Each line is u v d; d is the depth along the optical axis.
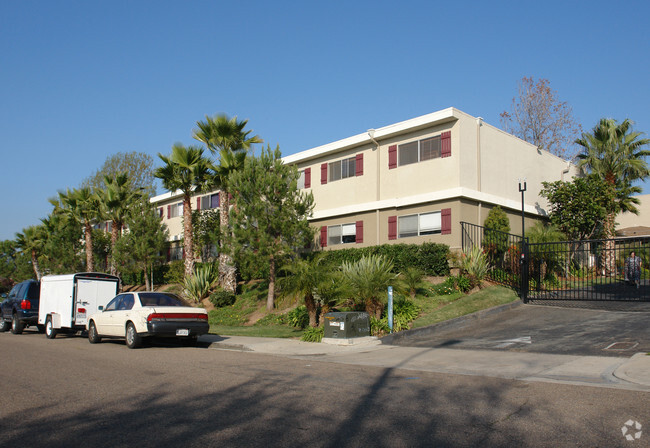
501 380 8.12
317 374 8.99
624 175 27.89
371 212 24.16
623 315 14.45
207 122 25.16
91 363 10.66
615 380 7.85
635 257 19.61
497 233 20.86
